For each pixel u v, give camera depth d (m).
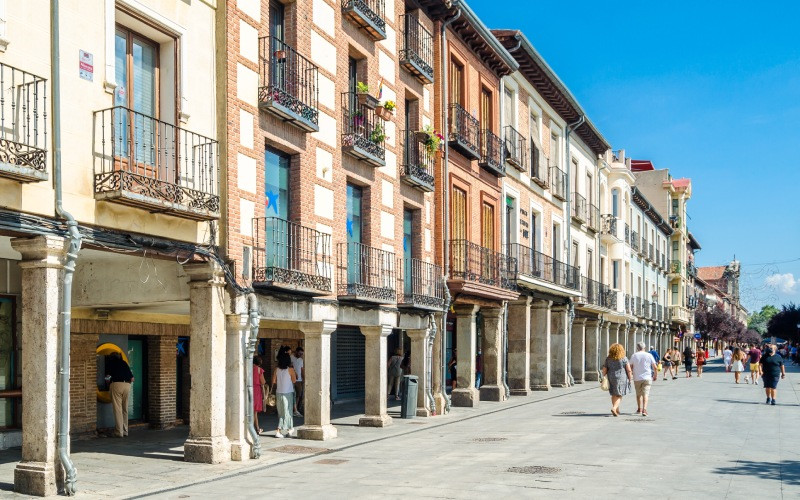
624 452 13.07
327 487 10.34
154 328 16.91
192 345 12.59
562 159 33.75
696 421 18.12
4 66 9.16
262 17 14.19
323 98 16.14
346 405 24.22
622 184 44.62
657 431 16.08
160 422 17.16
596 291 37.31
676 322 64.12
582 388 31.72
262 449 14.15
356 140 16.94
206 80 12.77
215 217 12.06
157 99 12.09
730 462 11.99
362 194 18.11
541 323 29.88
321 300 15.47
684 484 10.16
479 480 10.59
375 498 9.50
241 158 13.27
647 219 53.81
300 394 20.80
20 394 13.80
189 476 11.25
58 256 9.91
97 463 12.35
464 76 23.75
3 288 13.63
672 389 30.58
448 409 21.05
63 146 10.03
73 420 15.03
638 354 19.95
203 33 12.77
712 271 139.00
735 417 19.11
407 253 20.52
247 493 10.02
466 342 23.48
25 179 9.20
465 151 22.94
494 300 25.11
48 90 9.85
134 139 11.46
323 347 15.66
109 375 16.22
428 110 21.66
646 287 53.22
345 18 17.20
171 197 11.22
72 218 9.91
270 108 13.87
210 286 12.50
